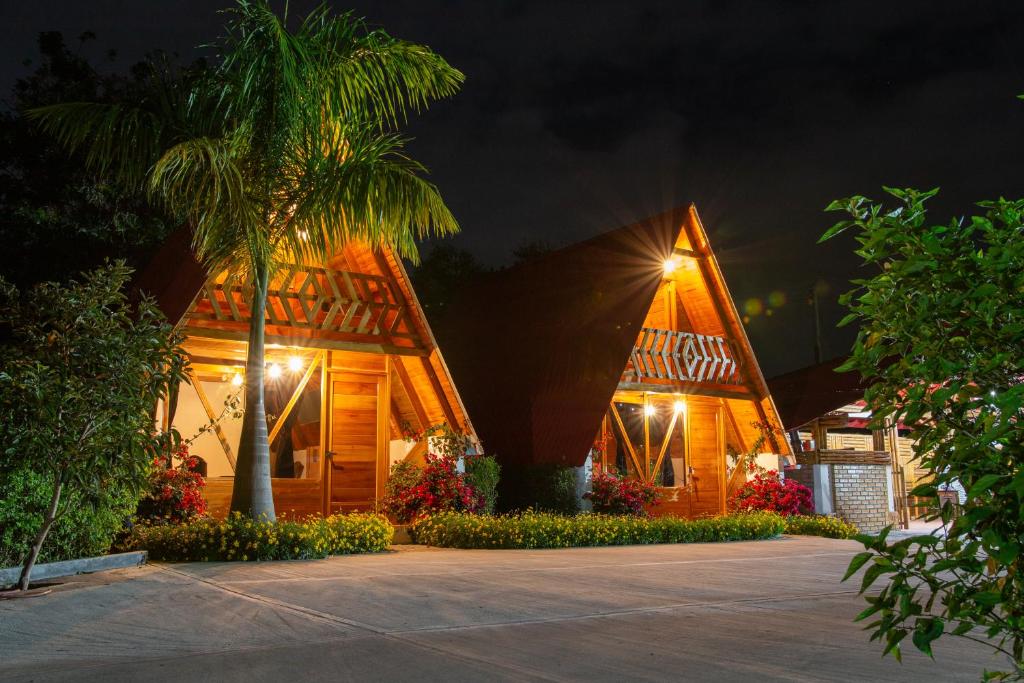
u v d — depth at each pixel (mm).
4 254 21391
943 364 2504
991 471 2393
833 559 13391
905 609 2422
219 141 11648
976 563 2338
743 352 22344
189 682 4918
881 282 2764
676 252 21328
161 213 23172
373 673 5180
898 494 24938
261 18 12094
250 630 6555
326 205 12555
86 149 21188
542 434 19016
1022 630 2424
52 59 22797
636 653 5867
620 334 19812
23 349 9203
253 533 11555
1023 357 2459
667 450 22203
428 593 8570
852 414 25047
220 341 15477
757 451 22062
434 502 15992
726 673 5266
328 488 16234
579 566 11422
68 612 7270
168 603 7746
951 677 5168
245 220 11930
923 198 2713
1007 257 2389
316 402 16891
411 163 13141
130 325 9352
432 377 16969
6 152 21906
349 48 12914
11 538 9117
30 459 8695
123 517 10914
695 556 13477
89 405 8727
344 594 8383
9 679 4977
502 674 5180
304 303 15695
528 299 23922
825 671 5340
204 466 15992
